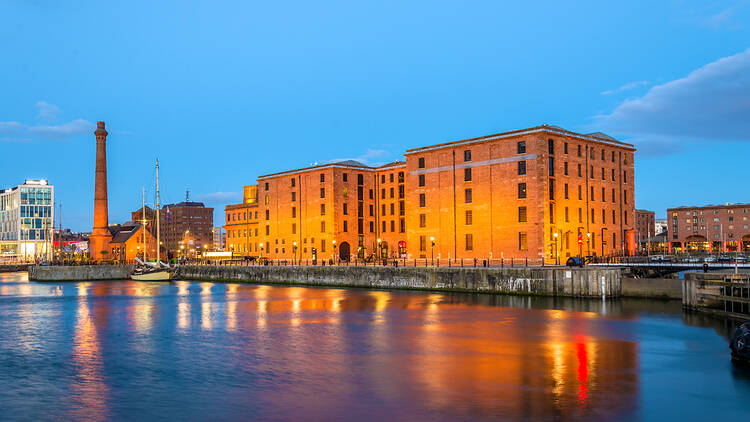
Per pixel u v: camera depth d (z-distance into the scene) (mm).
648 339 40125
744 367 31328
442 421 22312
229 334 44656
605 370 30719
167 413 24219
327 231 124250
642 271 73812
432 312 56000
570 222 89188
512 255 87562
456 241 95750
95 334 45938
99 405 25562
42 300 77812
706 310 52656
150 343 41312
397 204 126938
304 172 129875
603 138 101438
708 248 169750
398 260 109625
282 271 104688
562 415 22938
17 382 29984
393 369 31438
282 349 37875
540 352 35781
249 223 153875
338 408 24266
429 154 101000
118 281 126312
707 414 23109
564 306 59938
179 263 146625
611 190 98562
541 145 85312
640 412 23344
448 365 32281
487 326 46625
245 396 26531
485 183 92062
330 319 52094
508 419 22484
